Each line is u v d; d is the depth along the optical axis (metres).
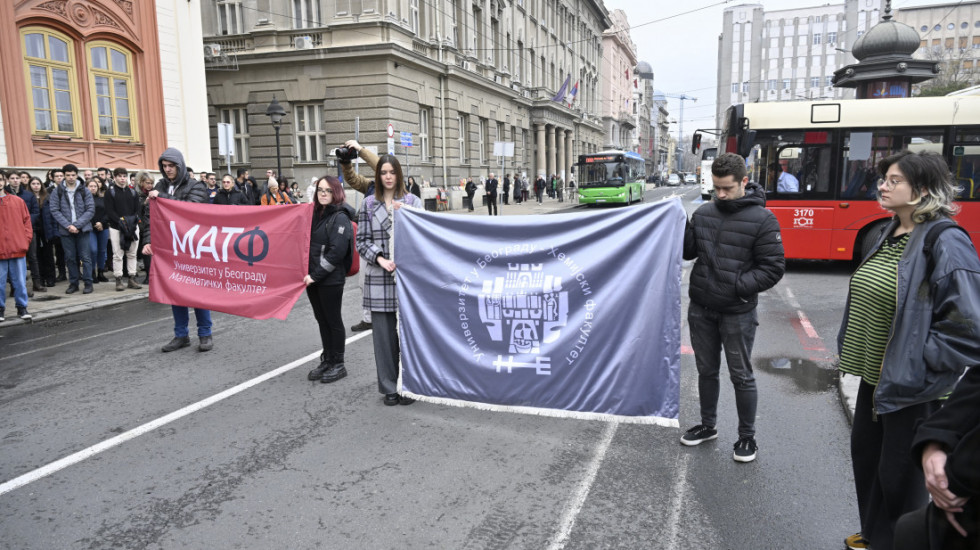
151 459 4.04
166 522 3.28
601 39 68.81
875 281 2.69
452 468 3.87
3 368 6.12
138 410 4.93
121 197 10.37
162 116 15.73
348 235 5.43
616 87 82.88
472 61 31.69
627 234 4.03
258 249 5.89
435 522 3.25
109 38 14.37
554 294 4.21
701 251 3.89
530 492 3.56
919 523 1.77
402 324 4.75
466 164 31.59
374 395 5.24
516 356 4.35
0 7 12.13
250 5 23.98
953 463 1.57
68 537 3.14
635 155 37.59
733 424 4.57
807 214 11.20
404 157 24.48
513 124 38.88
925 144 10.62
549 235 4.26
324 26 23.25
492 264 4.41
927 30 82.94
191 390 5.41
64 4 13.28
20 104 12.52
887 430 2.57
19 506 3.46
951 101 10.51
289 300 5.75
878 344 2.67
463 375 4.52
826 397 5.15
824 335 7.21
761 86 93.19
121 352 6.69
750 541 3.06
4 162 12.23
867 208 10.88
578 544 3.04
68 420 4.72
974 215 10.39
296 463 3.96
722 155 3.76
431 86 27.23
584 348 4.15
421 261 4.64
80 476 3.81
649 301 3.96
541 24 45.00
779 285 10.40
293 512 3.36
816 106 11.05
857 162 10.91
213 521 3.28
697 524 3.21
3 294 8.06
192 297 6.34
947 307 2.31
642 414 4.04
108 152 14.38
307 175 24.12
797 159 11.22
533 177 44.41
